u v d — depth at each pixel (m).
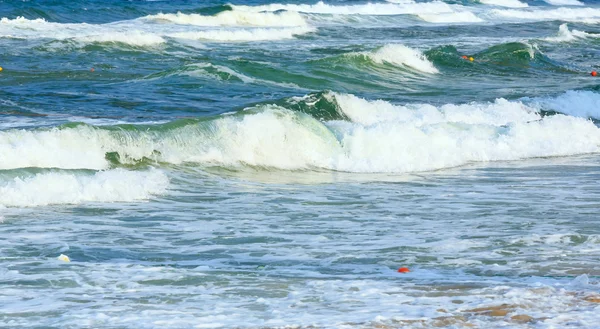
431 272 24.94
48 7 153.25
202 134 47.66
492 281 23.23
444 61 104.06
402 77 94.75
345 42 131.25
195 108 66.75
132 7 166.25
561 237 30.25
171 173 43.72
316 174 46.72
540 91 83.94
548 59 112.69
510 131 57.25
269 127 49.22
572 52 127.69
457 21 196.12
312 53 112.12
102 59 96.94
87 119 58.72
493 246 28.88
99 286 22.41
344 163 48.84
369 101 65.56
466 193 41.44
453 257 27.22
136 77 84.56
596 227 32.62
